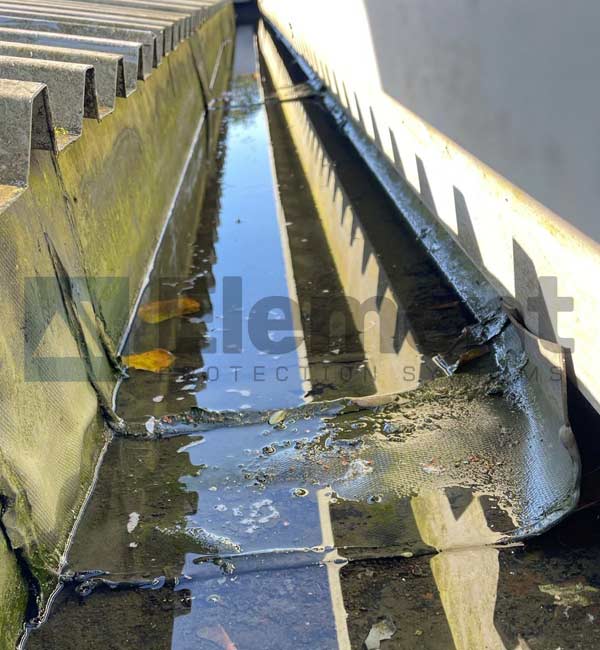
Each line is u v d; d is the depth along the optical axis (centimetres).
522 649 195
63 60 380
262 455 280
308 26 1120
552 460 253
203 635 204
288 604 212
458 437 280
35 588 210
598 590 210
